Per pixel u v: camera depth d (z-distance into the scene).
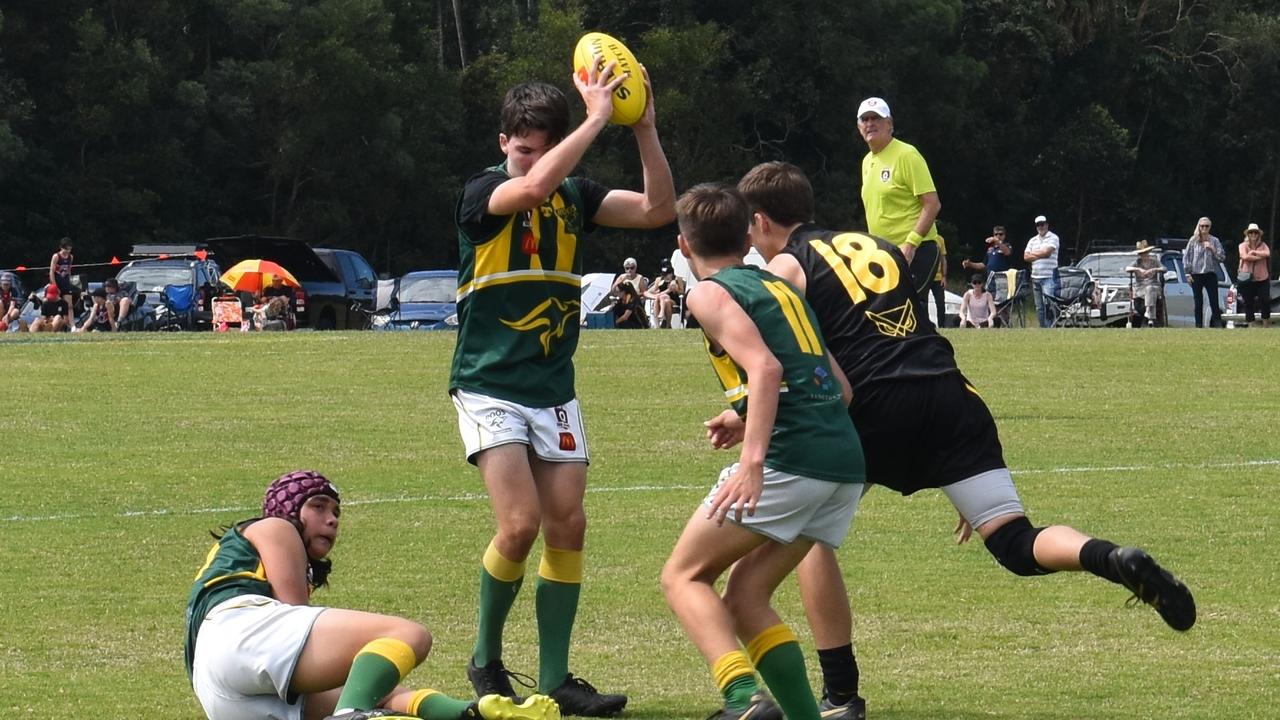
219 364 50.31
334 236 156.12
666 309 77.62
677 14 159.12
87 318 86.62
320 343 57.72
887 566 22.19
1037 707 15.25
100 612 19.50
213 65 156.50
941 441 14.86
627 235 157.38
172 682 16.19
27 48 140.38
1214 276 71.31
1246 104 189.00
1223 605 19.81
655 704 15.64
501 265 15.59
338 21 152.38
